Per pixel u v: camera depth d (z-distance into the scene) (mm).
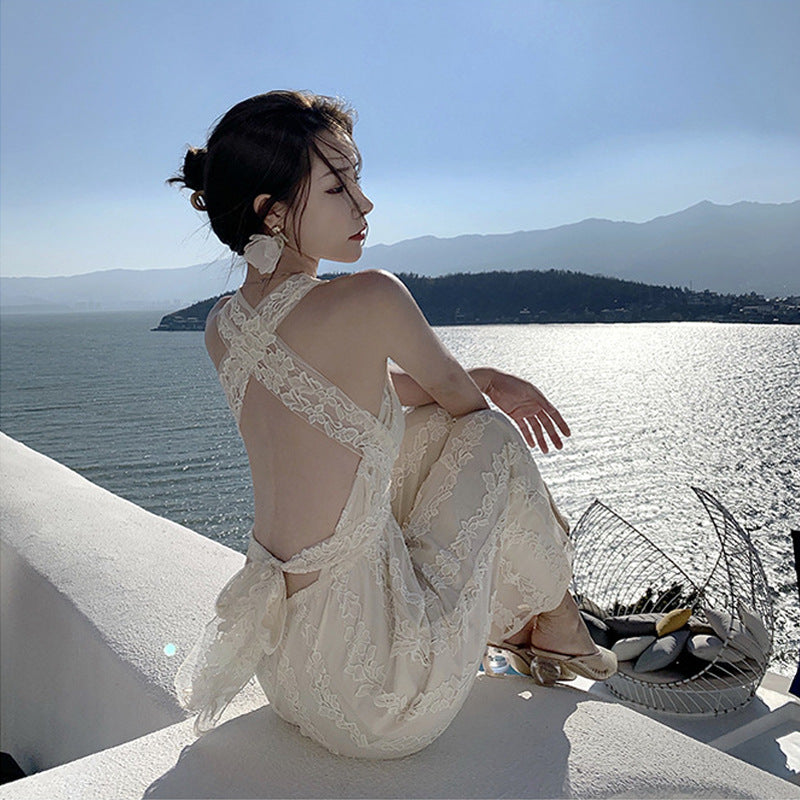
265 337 1154
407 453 1411
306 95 1185
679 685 1707
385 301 1124
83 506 2605
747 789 1123
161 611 1764
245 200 1138
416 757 1195
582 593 2000
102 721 1637
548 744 1231
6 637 2164
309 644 1148
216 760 1204
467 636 1193
